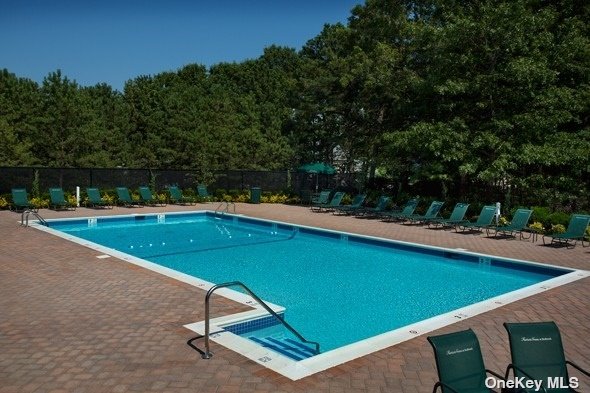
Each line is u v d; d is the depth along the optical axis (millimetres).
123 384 4652
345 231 16109
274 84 59438
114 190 23047
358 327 7801
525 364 4148
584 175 19312
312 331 7582
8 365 5070
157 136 38656
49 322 6465
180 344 5695
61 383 4664
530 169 19344
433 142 17625
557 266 10836
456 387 3881
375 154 25141
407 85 22234
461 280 11156
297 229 17328
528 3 19047
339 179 29172
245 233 17812
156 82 43562
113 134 38594
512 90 17859
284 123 39312
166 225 19531
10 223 16156
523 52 17938
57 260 10492
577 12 19766
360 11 27109
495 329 6492
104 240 15867
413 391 4609
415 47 22500
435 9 23859
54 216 18328
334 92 27297
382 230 16469
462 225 16750
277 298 9469
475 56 18453
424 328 6457
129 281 8727
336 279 11070
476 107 19000
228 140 39656
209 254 13828
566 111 17297
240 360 5250
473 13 19547
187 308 7125
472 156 17844
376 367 5137
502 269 11781
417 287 10477
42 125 32750
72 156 32875
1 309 7035
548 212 16234
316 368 5086
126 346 5625
